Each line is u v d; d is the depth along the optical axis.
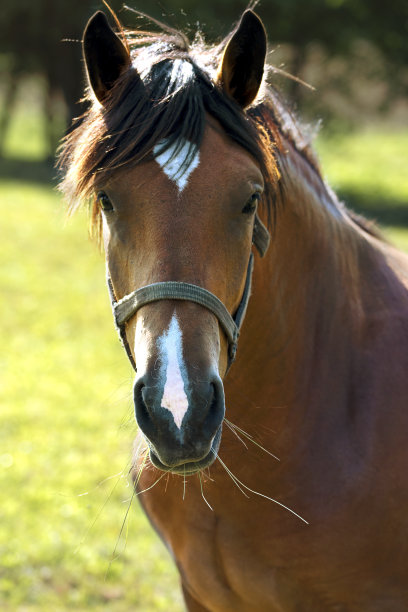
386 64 23.34
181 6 20.56
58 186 2.62
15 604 4.69
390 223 18.84
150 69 2.33
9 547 5.26
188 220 2.16
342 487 2.63
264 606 2.85
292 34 22.50
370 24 22.20
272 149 2.50
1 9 26.55
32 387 8.45
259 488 2.67
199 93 2.28
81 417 7.59
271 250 2.60
